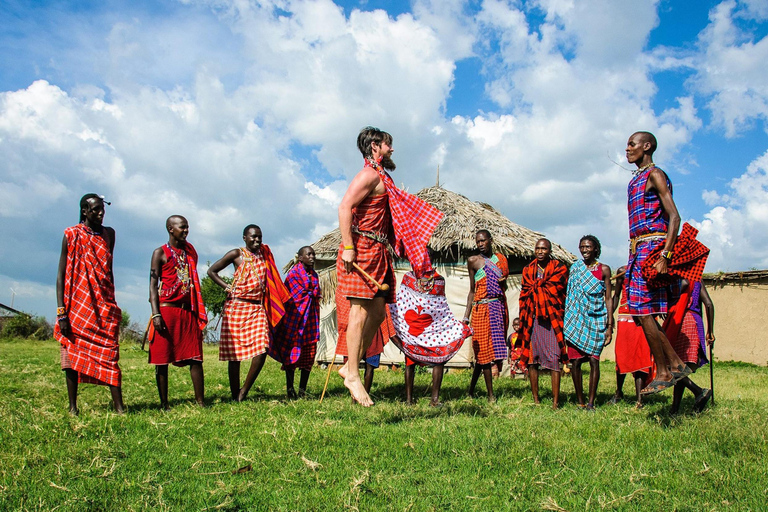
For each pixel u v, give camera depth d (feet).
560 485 11.08
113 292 19.40
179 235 20.79
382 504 10.16
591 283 21.48
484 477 11.63
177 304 20.59
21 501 9.86
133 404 20.89
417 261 15.81
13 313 102.01
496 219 43.16
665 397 24.61
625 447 13.98
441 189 46.14
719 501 10.41
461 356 39.58
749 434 14.42
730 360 57.26
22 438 14.14
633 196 17.06
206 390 25.35
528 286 22.35
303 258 25.02
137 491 10.53
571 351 21.61
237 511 9.80
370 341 16.25
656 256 16.24
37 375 29.73
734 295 57.77
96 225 19.35
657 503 10.28
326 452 13.15
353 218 15.64
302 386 24.44
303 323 24.18
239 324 22.66
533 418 17.85
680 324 18.13
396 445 13.74
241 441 14.28
